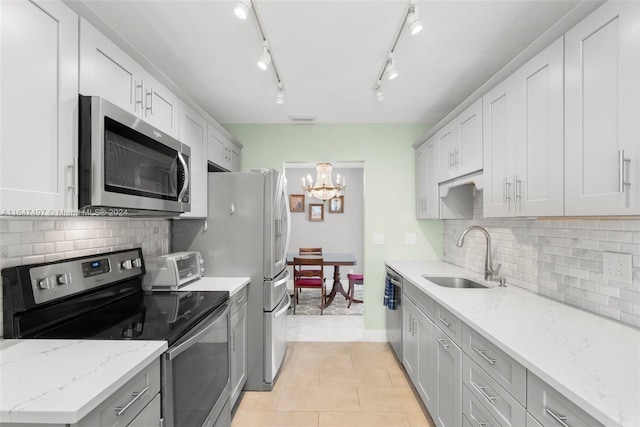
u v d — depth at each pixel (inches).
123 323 58.9
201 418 64.3
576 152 50.1
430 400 82.0
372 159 142.7
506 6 62.8
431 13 65.1
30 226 56.0
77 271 62.3
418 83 99.8
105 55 55.7
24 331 51.7
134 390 43.0
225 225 103.1
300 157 143.1
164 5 63.1
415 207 142.1
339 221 262.2
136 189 59.6
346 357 123.3
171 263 83.2
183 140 87.0
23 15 40.5
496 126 74.7
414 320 96.8
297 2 61.7
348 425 82.7
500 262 94.6
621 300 55.4
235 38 75.0
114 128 53.1
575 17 49.3
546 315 59.9
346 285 259.9
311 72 92.3
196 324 62.7
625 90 41.5
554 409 37.6
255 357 100.5
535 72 60.3
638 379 36.2
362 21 68.0
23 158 40.5
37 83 42.5
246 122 141.7
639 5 39.5
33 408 32.4
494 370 50.8
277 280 107.7
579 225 64.7
